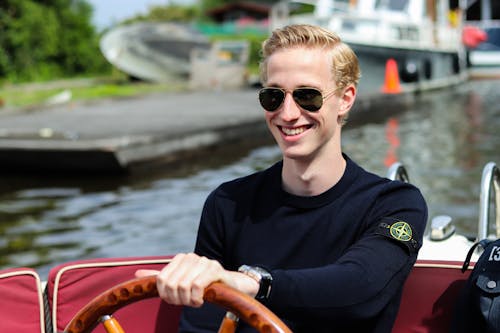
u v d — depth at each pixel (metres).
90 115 13.12
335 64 1.76
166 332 2.10
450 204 6.62
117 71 33.12
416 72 18.48
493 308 1.72
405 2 19.08
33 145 8.41
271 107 1.76
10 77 30.55
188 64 29.16
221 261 1.92
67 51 34.38
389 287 1.65
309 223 1.79
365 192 1.80
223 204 1.92
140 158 8.62
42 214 6.57
